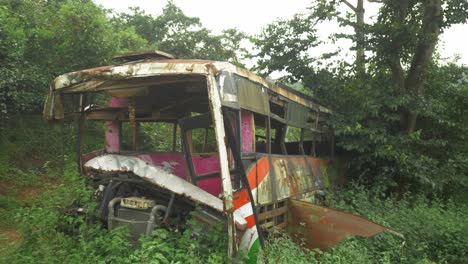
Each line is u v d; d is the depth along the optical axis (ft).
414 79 36.63
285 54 38.19
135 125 26.71
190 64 16.43
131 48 51.39
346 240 20.22
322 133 34.53
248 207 17.31
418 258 21.61
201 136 25.61
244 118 19.49
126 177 18.72
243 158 18.44
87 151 37.86
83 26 38.40
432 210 26.84
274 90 23.32
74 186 19.79
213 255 15.15
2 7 36.63
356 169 36.04
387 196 35.60
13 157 35.50
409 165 33.58
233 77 17.81
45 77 36.81
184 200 17.90
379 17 37.88
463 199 36.22
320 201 29.89
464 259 22.63
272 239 18.53
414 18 37.17
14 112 37.45
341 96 36.19
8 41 32.53
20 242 17.94
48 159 36.45
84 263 15.46
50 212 18.71
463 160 35.78
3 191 30.40
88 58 38.32
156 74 16.94
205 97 23.07
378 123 34.83
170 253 15.37
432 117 35.96
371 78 36.73
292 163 25.57
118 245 15.90
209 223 17.07
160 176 17.95
